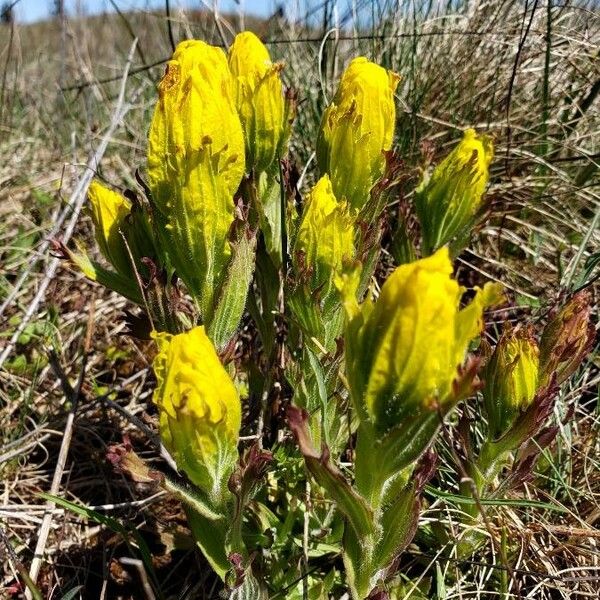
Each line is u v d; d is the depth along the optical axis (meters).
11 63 0.49
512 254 0.29
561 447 0.20
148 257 0.16
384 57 0.29
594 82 0.29
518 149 0.29
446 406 0.11
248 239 0.15
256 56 0.16
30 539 0.20
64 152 0.37
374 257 0.16
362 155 0.16
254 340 0.23
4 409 0.24
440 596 0.17
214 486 0.13
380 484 0.13
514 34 0.29
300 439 0.12
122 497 0.22
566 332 0.16
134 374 0.26
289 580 0.17
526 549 0.18
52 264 0.25
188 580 0.19
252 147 0.17
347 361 0.11
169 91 0.13
